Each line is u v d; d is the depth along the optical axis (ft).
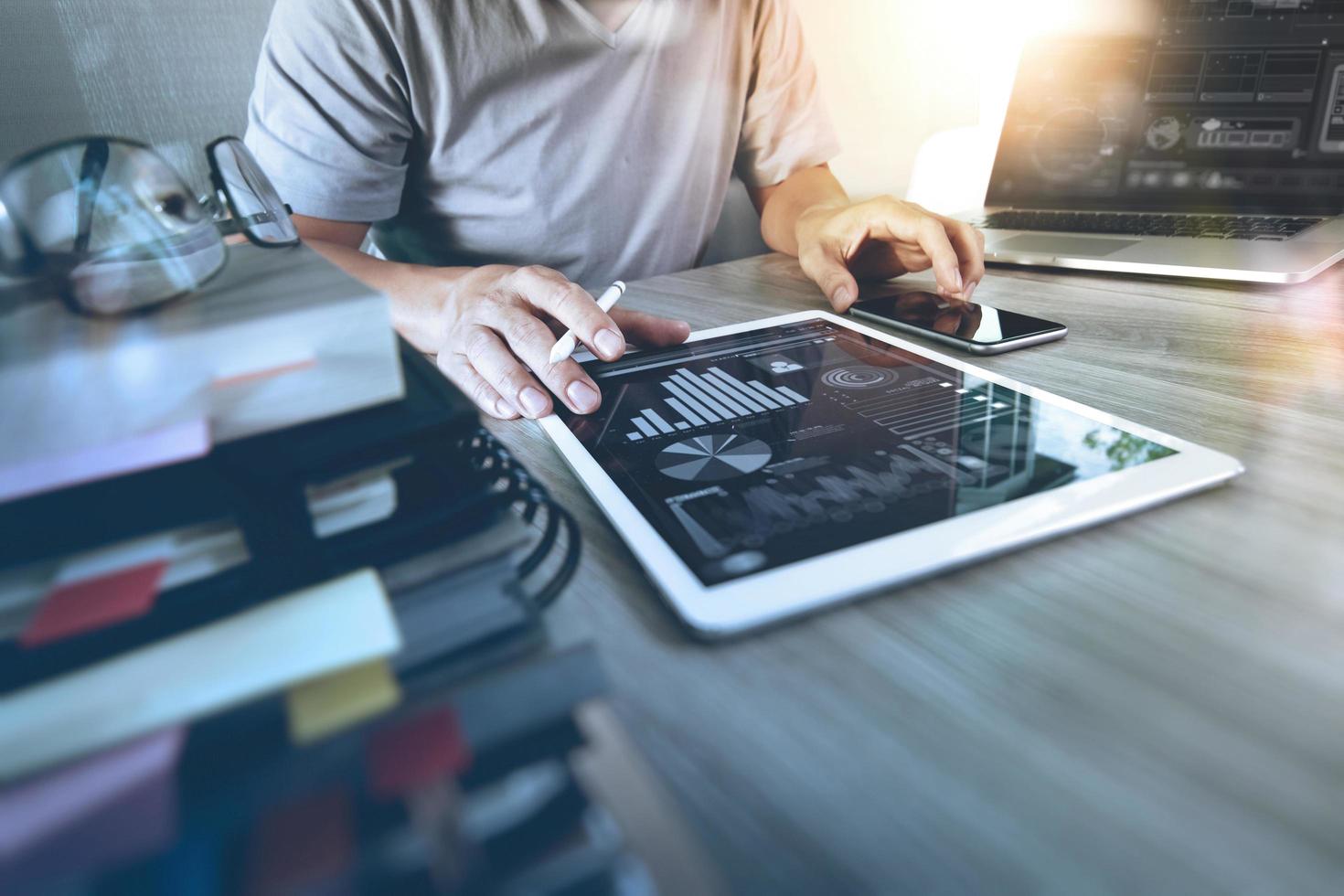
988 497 1.15
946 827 0.70
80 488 0.77
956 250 2.38
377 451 0.85
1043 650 0.89
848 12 5.22
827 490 1.19
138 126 3.23
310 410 0.86
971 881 0.65
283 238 1.23
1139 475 1.19
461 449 1.13
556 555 1.11
